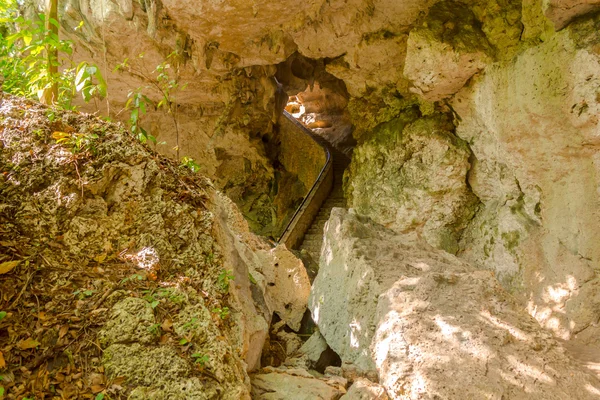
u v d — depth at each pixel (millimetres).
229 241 2773
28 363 1663
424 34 6895
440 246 8273
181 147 13477
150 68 9672
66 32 9133
